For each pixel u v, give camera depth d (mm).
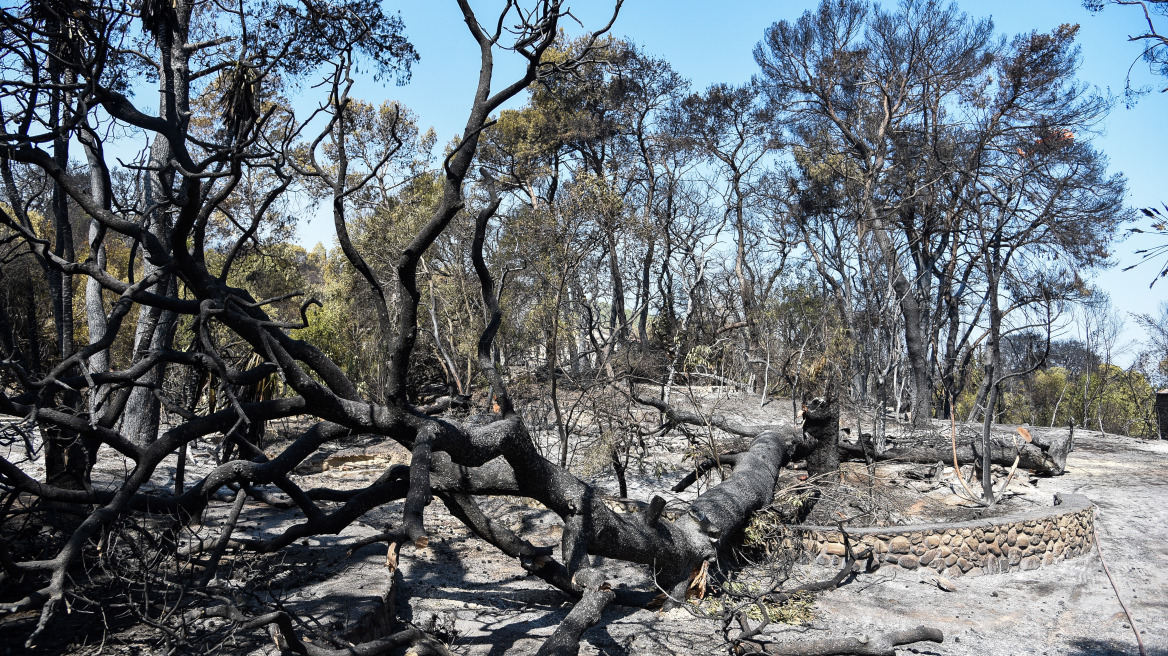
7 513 6316
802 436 11398
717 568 8008
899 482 12961
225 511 10227
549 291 17938
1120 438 21016
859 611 7898
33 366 11930
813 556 9398
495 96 6793
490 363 7773
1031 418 30516
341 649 5344
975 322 24672
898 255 21984
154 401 12516
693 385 18422
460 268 19797
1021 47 24641
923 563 9305
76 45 7703
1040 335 18641
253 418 7098
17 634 5461
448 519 10914
